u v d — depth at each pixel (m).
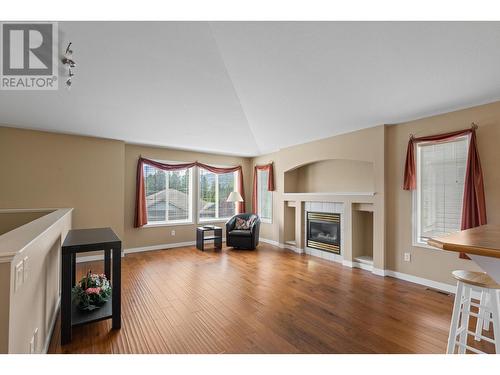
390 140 3.96
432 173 3.54
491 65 2.46
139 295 3.13
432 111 3.36
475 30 2.20
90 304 2.46
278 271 4.13
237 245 5.66
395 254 3.86
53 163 4.40
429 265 3.48
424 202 3.62
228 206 6.91
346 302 2.96
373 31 2.43
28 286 1.48
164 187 5.93
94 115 4.07
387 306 2.86
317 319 2.55
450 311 2.74
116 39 2.80
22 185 4.15
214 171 6.49
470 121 3.14
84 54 2.93
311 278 3.79
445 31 2.26
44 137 4.34
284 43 2.81
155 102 3.96
